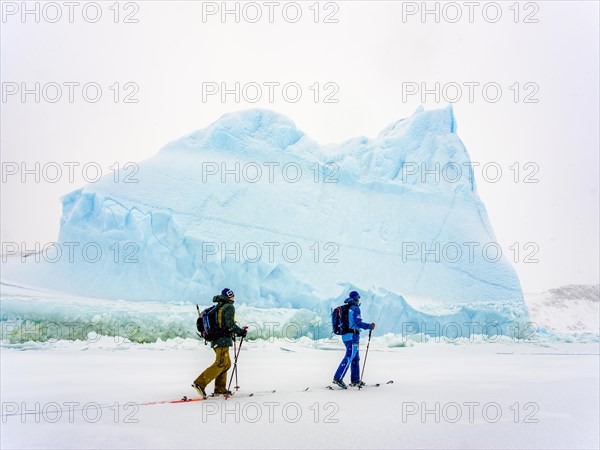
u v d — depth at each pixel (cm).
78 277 2027
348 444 413
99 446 400
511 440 431
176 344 1411
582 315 4772
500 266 2298
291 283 1981
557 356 1348
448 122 2617
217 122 2455
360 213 2339
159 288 1958
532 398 641
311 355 1288
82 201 2112
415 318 2027
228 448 398
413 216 2358
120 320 1584
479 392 689
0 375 835
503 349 1596
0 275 2061
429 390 708
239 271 1962
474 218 2408
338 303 1991
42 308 1608
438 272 2238
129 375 838
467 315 2080
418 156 2516
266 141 2447
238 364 1061
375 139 2639
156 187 2180
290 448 399
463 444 416
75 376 823
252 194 2252
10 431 452
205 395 621
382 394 670
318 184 2394
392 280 2175
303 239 2195
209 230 2098
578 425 493
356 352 735
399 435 446
